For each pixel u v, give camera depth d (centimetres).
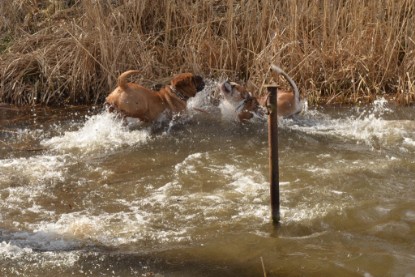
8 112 989
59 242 551
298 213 591
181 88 901
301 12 1047
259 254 523
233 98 891
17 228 581
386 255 516
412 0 1052
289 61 1038
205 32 1073
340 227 567
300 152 769
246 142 816
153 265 511
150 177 703
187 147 805
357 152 763
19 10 1206
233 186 667
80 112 983
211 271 500
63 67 1066
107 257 524
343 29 1065
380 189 647
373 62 1045
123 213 609
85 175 714
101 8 1057
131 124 883
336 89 1035
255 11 1083
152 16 1134
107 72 1035
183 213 605
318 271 496
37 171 726
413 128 852
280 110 889
